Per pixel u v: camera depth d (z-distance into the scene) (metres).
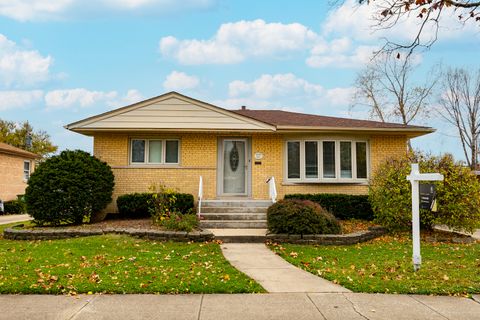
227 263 7.74
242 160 15.25
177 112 14.33
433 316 4.90
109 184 13.15
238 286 6.05
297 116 17.52
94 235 10.66
